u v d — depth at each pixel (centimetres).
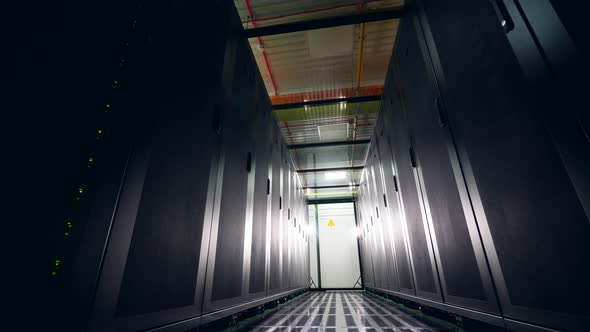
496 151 158
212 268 214
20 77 94
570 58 102
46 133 100
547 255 127
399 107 364
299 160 1026
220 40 249
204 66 212
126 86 131
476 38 166
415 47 279
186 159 180
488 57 155
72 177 106
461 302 222
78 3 114
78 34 113
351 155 988
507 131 146
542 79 116
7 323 84
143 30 142
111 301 114
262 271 373
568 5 102
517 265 150
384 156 499
